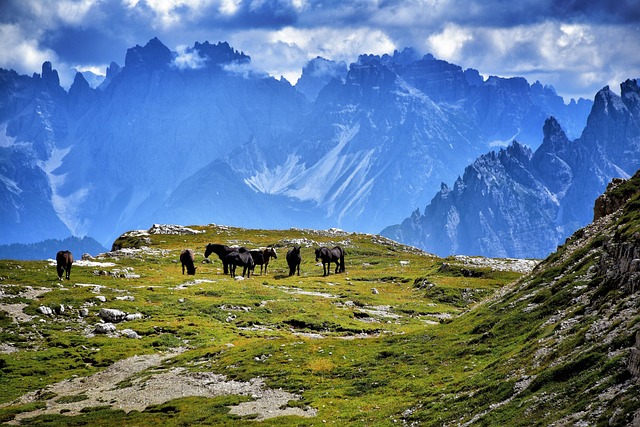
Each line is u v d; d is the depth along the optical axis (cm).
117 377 5825
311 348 6109
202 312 7869
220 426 4362
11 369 5931
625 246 4538
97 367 6106
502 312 5875
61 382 5716
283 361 5762
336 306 8575
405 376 5072
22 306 7581
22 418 4812
